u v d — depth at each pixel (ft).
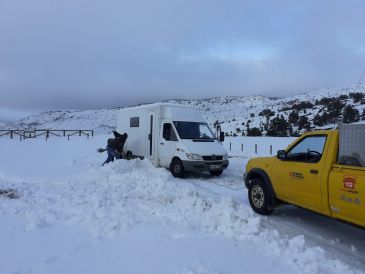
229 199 27.40
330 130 21.29
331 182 19.54
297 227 23.58
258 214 26.50
